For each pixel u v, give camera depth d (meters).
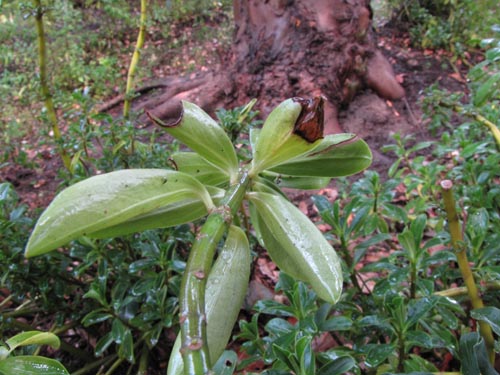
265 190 0.33
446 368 0.55
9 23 1.93
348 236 0.51
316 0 1.22
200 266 0.23
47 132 0.99
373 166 1.15
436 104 0.89
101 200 0.24
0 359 0.24
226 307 0.27
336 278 0.26
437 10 1.88
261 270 0.83
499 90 0.73
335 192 1.03
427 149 1.18
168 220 0.29
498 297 0.49
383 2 2.13
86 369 0.64
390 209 0.58
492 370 0.32
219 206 0.27
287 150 0.28
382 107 1.34
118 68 1.96
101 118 0.79
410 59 1.67
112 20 2.19
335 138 0.34
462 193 0.65
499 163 0.72
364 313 0.50
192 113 0.30
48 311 0.64
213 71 1.74
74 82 1.83
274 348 0.34
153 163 0.75
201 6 2.28
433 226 0.78
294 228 0.28
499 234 0.49
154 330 0.58
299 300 0.44
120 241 0.64
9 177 1.29
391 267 0.47
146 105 1.61
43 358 0.25
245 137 0.90
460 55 1.68
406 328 0.41
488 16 1.62
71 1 2.23
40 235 0.23
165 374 0.68
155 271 0.67
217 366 0.35
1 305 0.64
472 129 0.79
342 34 1.25
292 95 1.26
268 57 1.27
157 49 2.08
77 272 0.58
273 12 1.25
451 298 0.48
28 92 1.76
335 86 1.26
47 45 1.87
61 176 0.78
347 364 0.34
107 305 0.56
